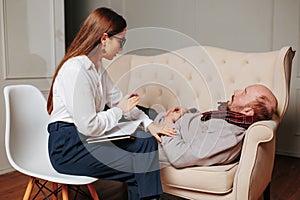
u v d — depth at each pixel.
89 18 1.39
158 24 3.77
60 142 1.36
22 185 2.31
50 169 1.48
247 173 1.40
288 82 1.93
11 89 1.49
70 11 4.32
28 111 1.56
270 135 1.37
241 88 2.14
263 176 1.57
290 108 3.10
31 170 1.42
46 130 1.62
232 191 1.43
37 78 2.90
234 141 1.46
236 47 3.33
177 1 3.62
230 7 3.32
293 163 2.88
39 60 2.92
